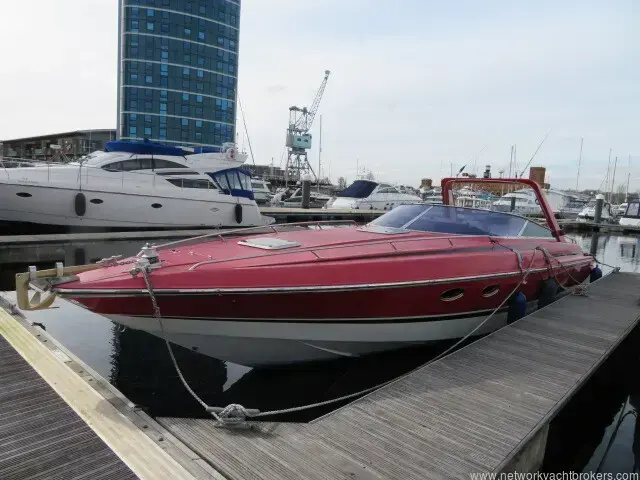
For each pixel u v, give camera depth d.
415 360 5.26
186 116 54.12
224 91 57.12
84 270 4.03
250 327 4.10
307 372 4.83
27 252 10.91
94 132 61.94
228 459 2.65
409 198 24.91
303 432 2.96
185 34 53.28
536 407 3.33
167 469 2.54
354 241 5.00
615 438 4.27
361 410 3.26
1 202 11.98
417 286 4.54
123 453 2.67
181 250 4.57
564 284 7.25
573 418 4.63
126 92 51.59
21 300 3.36
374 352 4.89
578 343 4.70
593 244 20.33
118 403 3.25
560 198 34.62
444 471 2.59
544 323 5.38
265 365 4.61
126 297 3.61
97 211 13.05
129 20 50.97
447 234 5.69
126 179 13.58
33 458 2.60
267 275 3.98
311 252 4.48
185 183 14.59
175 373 4.94
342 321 4.37
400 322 4.68
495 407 3.33
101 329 6.08
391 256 4.68
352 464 2.63
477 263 5.09
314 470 2.57
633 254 17.50
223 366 5.13
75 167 13.07
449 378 3.80
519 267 5.56
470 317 5.30
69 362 3.94
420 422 3.11
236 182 15.82
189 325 3.93
